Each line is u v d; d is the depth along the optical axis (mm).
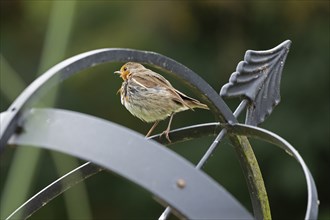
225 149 12656
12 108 3277
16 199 3775
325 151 12883
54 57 4055
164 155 3107
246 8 13750
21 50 13406
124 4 12984
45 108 3305
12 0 13328
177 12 13414
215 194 3078
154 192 3033
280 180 12695
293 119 12898
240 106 4926
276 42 13641
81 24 12758
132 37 12906
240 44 13680
